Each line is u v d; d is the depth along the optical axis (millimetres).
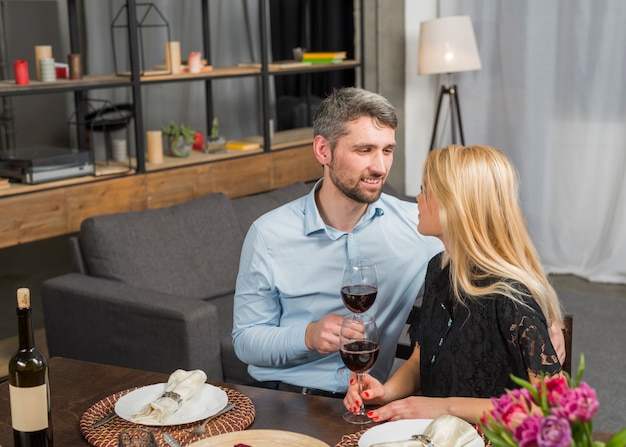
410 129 6027
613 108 5203
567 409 1040
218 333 3191
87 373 2006
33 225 4043
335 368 2207
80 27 6082
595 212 5395
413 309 2385
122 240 3510
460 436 1557
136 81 4480
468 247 1800
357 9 5852
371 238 2238
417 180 6086
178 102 6387
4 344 4270
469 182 1798
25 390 1499
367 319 1667
